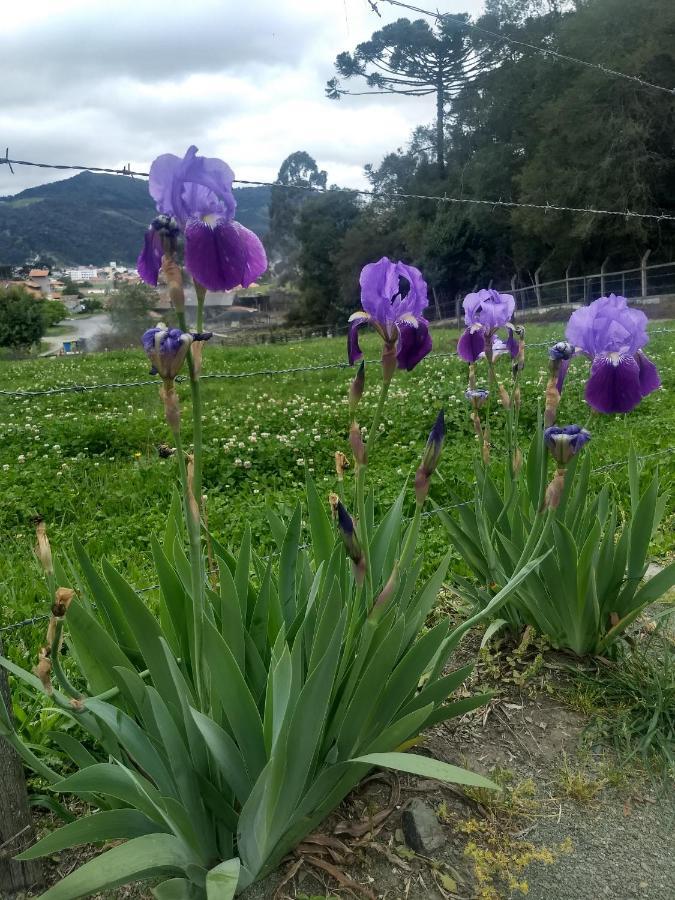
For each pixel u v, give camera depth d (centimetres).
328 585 68
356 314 62
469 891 61
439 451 64
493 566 94
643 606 87
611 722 81
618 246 953
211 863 59
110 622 70
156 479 189
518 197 1128
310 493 79
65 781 52
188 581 69
